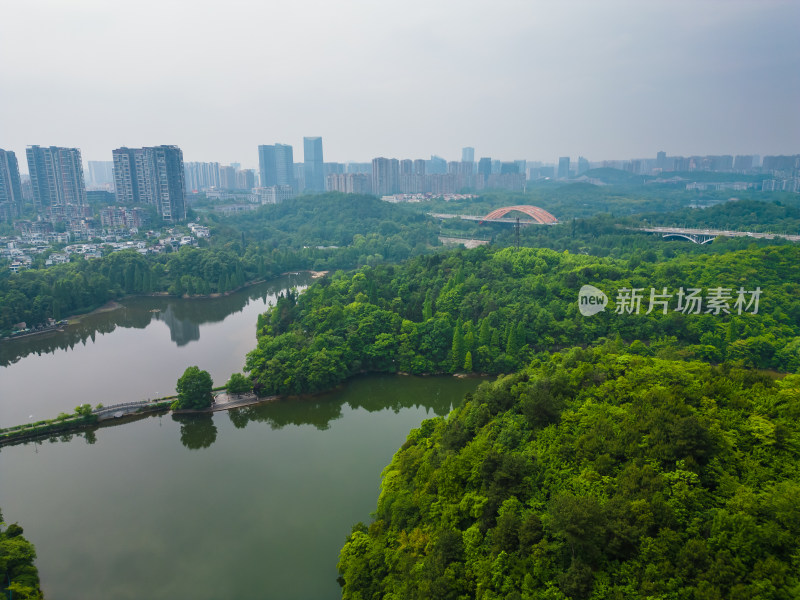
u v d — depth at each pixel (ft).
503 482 229.04
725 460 212.23
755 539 169.48
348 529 298.76
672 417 233.14
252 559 277.44
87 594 256.52
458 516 232.32
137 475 357.00
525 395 295.07
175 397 463.01
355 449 388.98
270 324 635.66
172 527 302.86
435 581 197.06
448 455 273.95
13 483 349.61
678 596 165.37
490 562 199.52
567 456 239.09
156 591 258.37
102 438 411.75
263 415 450.71
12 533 280.10
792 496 179.93
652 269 640.17
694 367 300.61
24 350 631.56
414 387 501.15
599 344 519.60
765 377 274.57
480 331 529.86
